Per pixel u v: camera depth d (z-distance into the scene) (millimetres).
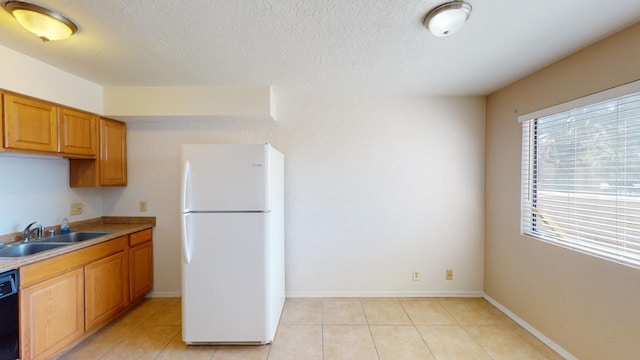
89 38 1799
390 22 1622
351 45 1906
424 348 2213
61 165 2682
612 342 1739
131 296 2752
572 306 2008
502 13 1526
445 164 3078
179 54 2039
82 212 2895
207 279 2213
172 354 2152
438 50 1978
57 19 1526
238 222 2211
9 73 1960
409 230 3102
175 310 2836
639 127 1637
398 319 2643
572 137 2064
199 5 1446
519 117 2521
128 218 3102
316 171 3100
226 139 3078
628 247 1697
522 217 2516
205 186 2207
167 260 3113
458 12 1454
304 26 1664
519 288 2541
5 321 1717
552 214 2252
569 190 2096
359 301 3018
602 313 1799
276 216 2508
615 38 1716
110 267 2482
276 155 2514
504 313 2738
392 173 3088
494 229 2906
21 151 2070
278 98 3086
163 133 3070
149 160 3080
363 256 3113
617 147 1753
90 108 2604
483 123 3059
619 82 1692
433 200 3088
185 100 2742
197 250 2211
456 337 2355
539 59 2111
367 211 3102
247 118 2920
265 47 1933
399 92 2945
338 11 1509
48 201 2574
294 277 3125
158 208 3100
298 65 2242
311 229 3111
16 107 2023
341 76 2480
